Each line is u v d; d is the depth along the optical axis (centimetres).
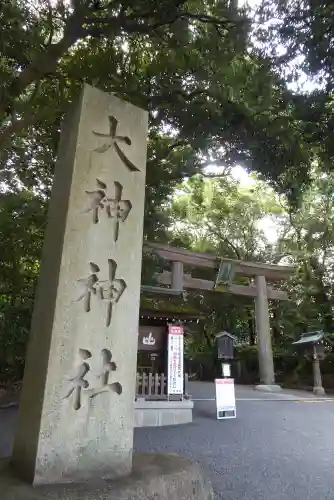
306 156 679
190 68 648
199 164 872
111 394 279
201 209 1823
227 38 554
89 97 327
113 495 235
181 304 933
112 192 316
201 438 671
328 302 1678
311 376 1659
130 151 335
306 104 591
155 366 838
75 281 282
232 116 662
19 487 233
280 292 1548
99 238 301
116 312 294
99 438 267
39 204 928
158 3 492
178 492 271
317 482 452
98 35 552
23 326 970
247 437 690
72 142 320
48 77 686
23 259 1038
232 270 1374
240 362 1866
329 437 711
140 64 714
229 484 438
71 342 271
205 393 1277
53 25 635
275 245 1944
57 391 259
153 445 612
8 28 527
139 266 314
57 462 249
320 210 1678
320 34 492
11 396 989
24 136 830
